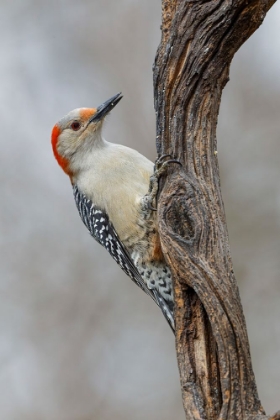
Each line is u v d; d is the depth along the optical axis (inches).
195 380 320.8
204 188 339.9
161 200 345.4
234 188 680.4
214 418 311.6
